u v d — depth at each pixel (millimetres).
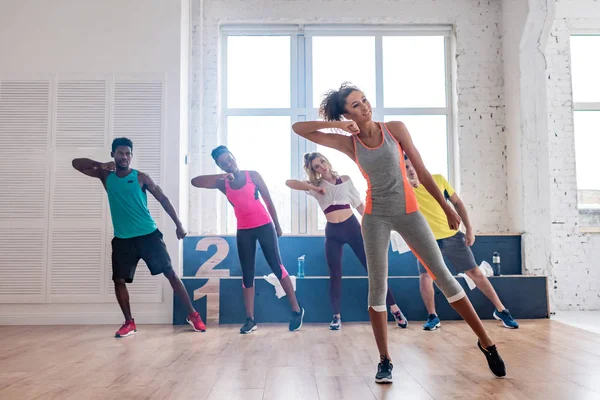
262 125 5594
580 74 5715
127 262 3936
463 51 5570
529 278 4574
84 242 4598
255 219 4105
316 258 5082
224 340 3605
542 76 5105
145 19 4820
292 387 2283
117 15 4816
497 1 5598
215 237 4996
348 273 5059
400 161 2377
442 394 2145
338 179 4309
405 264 5086
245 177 4160
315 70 5652
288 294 4102
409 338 3584
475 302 4512
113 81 4746
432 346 3270
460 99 5535
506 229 5445
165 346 3381
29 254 4590
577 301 5344
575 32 5652
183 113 4938
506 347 3207
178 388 2281
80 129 4707
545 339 3496
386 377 2330
